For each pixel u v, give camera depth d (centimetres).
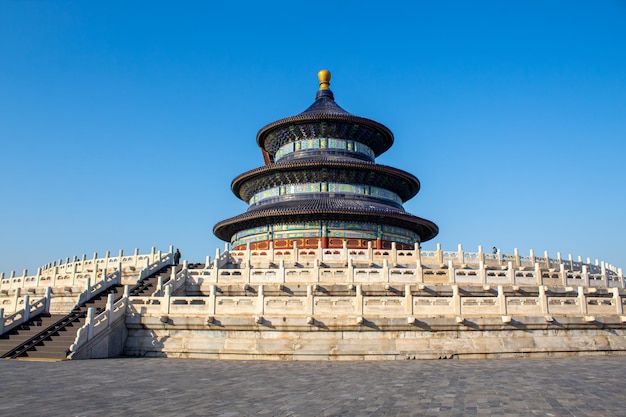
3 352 3459
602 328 3734
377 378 2516
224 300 3716
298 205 7738
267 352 3478
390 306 3594
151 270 5281
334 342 3484
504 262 5762
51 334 3703
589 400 1903
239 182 8900
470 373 2675
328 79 10256
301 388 2216
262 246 7869
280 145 9312
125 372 2741
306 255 5484
